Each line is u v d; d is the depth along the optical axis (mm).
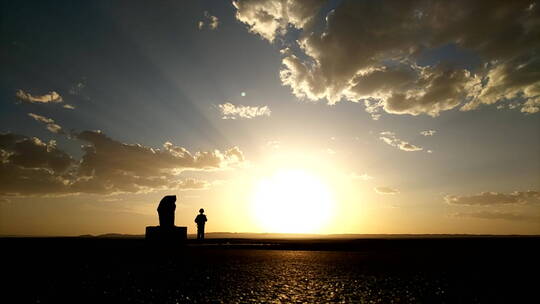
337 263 16500
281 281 11117
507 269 14266
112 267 14102
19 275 11812
